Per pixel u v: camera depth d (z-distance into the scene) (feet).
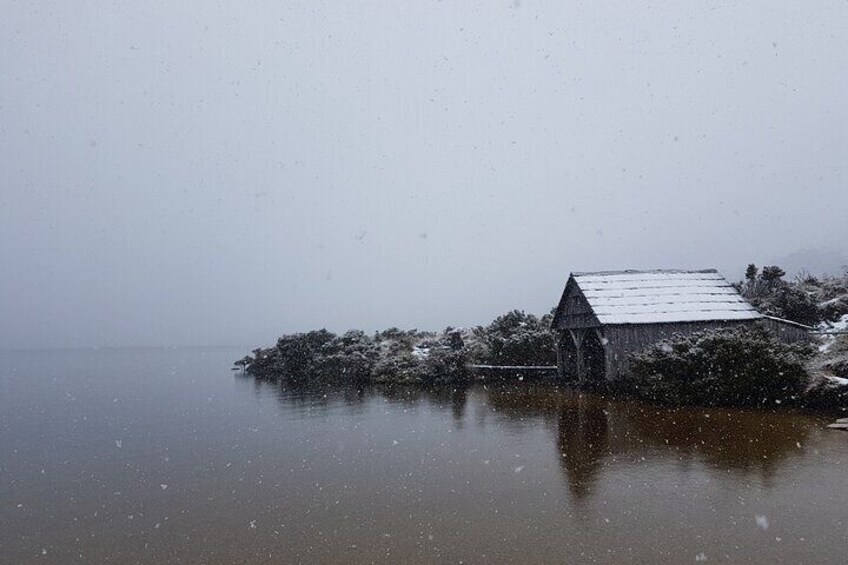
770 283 99.50
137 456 39.83
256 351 147.43
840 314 84.43
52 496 30.27
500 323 110.01
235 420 55.77
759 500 24.99
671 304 71.05
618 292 73.61
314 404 66.80
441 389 78.79
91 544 22.98
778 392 50.65
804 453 32.94
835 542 20.29
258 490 29.91
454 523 23.73
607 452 35.27
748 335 55.83
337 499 27.76
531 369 90.74
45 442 46.78
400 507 26.17
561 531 22.31
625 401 58.44
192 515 26.12
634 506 24.86
